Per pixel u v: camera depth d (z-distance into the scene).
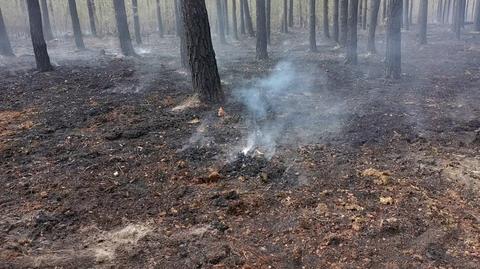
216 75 7.91
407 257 3.48
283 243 3.70
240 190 4.64
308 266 3.40
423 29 18.22
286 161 5.38
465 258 3.47
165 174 5.05
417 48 17.17
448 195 4.50
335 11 18.91
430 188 4.65
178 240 3.76
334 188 4.65
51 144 6.12
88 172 5.14
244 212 4.20
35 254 3.60
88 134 6.51
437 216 4.07
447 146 5.88
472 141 6.03
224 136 6.27
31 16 11.74
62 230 3.96
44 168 5.29
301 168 5.16
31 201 4.48
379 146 5.89
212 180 4.88
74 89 9.70
